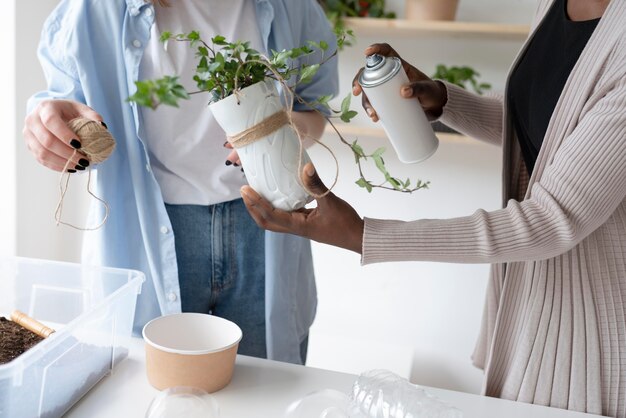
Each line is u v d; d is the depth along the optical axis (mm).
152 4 1216
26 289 1258
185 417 845
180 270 1361
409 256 976
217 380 1056
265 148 935
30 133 1093
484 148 2318
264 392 1074
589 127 960
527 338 1179
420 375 2551
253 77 937
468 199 2381
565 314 1148
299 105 1465
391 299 2533
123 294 1114
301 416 918
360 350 2508
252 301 1425
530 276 1177
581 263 1132
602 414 1159
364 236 970
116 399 1038
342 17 2160
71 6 1266
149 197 1306
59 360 954
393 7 2314
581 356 1146
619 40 1003
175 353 1024
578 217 957
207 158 1311
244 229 1374
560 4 1218
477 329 2479
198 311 1398
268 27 1306
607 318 1133
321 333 2617
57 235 2312
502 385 1276
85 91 1224
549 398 1173
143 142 1256
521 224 962
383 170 931
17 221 2057
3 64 1946
